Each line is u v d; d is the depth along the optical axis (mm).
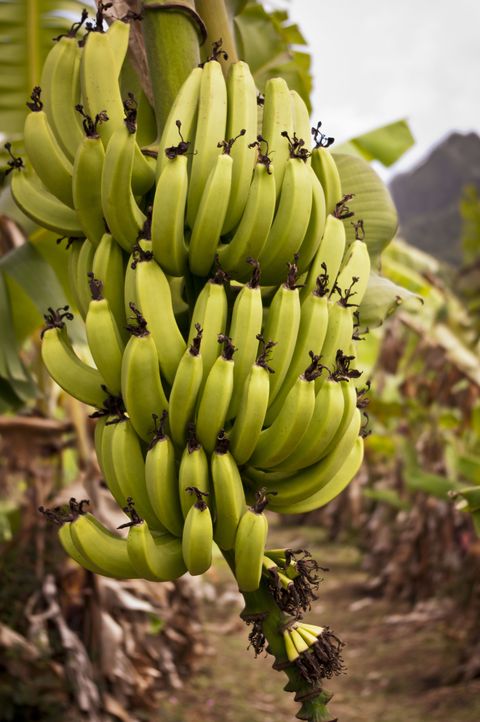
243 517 1195
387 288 1620
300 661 1201
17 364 2244
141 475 1270
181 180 1227
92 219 1292
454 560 6660
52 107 1331
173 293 1388
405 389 5469
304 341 1283
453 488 4781
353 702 5555
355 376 1281
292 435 1221
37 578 3977
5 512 4277
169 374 1247
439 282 5160
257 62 2229
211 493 1228
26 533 3961
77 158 1239
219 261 1283
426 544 7414
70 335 2244
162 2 1339
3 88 2516
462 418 5047
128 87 1614
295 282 1302
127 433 1266
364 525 10234
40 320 2535
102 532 1251
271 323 1265
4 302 2301
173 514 1235
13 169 1423
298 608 1235
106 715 3961
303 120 1382
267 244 1283
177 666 5664
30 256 2305
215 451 1204
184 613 5734
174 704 5035
